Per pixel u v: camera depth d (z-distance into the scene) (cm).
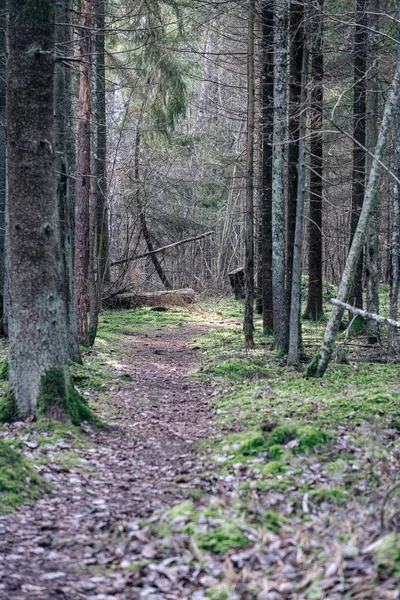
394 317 1401
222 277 3612
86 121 1512
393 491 519
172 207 3375
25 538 488
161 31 1955
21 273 796
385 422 800
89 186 1588
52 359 806
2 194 1585
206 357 1566
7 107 786
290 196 1486
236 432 793
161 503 558
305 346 1573
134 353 1636
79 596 397
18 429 766
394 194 1379
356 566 361
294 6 1424
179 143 3036
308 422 783
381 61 1433
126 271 2944
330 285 2978
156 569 421
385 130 984
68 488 607
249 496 556
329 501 534
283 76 1342
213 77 3234
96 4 1488
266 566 401
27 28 766
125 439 802
